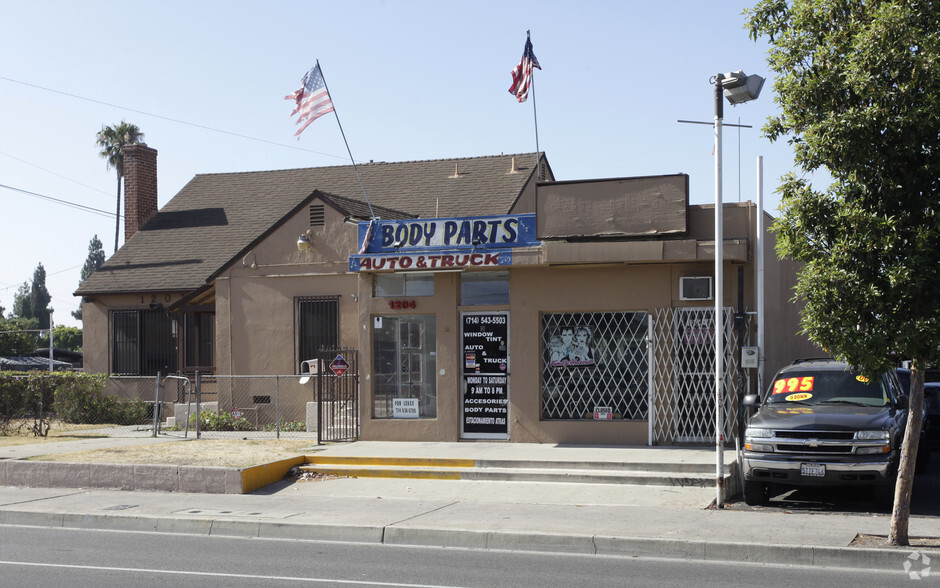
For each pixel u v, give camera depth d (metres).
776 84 10.05
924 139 9.17
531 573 9.00
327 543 10.79
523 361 16.72
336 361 17.88
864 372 9.40
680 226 15.67
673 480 13.48
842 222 9.38
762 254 15.32
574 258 15.78
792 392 13.08
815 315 9.39
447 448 16.09
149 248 26.83
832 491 13.40
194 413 21.44
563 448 15.80
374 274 17.73
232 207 27.78
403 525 11.05
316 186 27.61
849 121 9.16
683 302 15.95
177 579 8.81
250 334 21.61
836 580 8.57
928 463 16.45
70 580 8.79
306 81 19.86
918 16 9.28
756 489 12.18
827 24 9.90
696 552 9.73
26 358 43.16
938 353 8.97
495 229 16.80
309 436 18.62
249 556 9.98
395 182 26.72
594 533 10.35
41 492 14.40
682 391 15.93
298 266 21.23
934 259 9.11
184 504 13.02
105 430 20.91
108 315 25.55
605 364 16.41
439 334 17.23
